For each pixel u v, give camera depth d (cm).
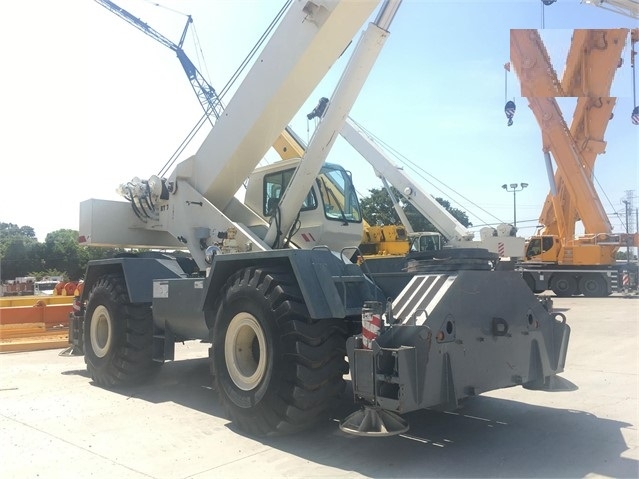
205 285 584
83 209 931
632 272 2464
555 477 401
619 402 621
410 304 459
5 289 3144
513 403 621
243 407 502
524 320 514
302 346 469
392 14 646
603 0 1430
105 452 465
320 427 527
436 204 1902
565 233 2550
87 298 862
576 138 2328
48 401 653
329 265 507
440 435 504
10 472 420
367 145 2006
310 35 665
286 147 993
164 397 671
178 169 836
